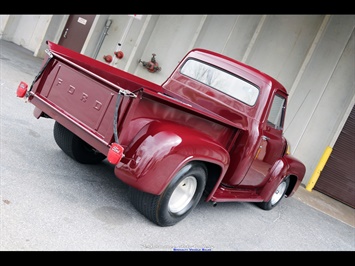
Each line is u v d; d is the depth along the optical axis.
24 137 4.07
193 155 3.00
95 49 11.24
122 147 2.65
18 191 2.83
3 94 5.48
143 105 2.79
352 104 9.20
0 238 2.21
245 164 4.06
